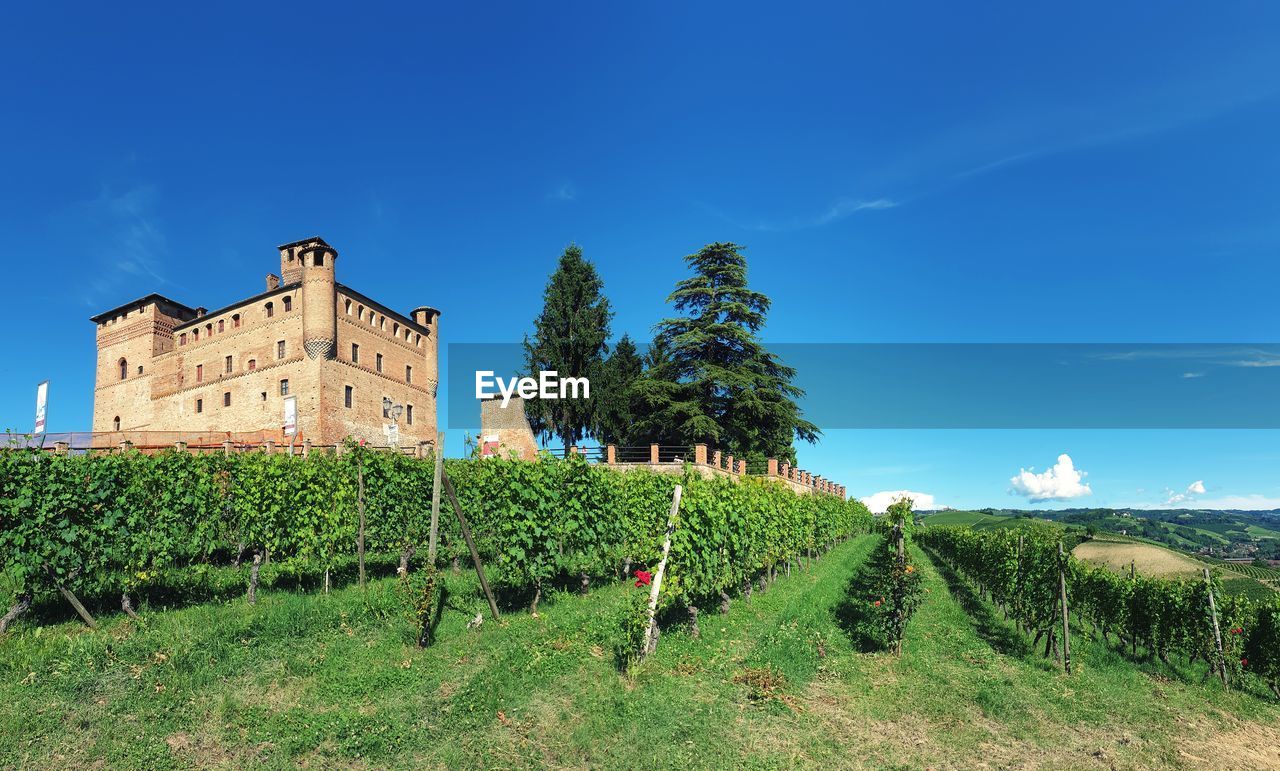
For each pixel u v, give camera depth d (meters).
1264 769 6.86
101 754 5.28
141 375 57.56
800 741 6.62
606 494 12.63
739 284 36.78
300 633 8.03
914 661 9.70
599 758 5.89
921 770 6.23
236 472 10.30
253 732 5.80
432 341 60.66
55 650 6.81
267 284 53.31
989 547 16.78
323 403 46.38
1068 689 8.98
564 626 9.34
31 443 9.10
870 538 42.22
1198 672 10.73
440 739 6.00
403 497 12.88
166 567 10.05
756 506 13.90
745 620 11.43
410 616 8.16
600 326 38.53
